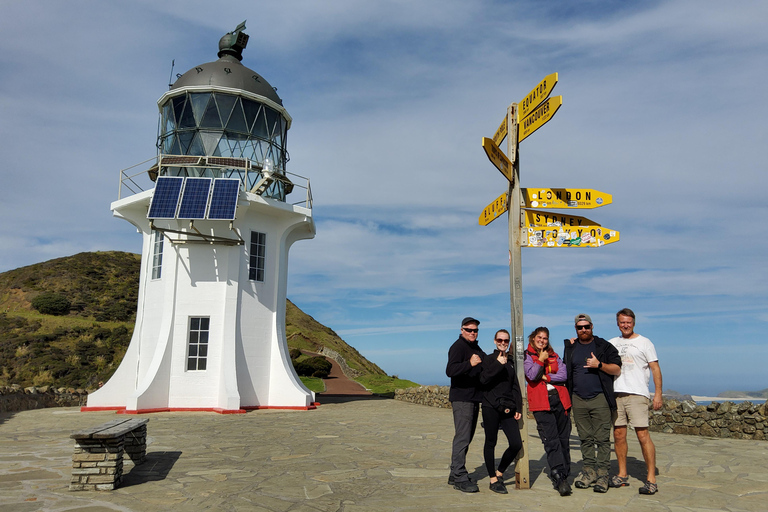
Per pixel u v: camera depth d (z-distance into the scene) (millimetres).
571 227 6496
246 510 5188
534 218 6496
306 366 38656
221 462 7727
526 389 6301
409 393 21125
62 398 18859
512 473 6988
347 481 6457
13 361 34000
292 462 7738
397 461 7832
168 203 14789
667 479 6555
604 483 5902
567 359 6434
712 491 5922
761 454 8320
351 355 61281
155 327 16609
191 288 16422
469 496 5715
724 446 9195
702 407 10859
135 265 57188
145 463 7645
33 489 5992
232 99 17688
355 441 9938
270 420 13609
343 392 28062
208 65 18375
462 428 6062
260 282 17484
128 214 17500
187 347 16188
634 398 6023
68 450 8742
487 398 5922
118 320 43812
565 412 6367
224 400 15422
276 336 17516
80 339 38719
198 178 15492
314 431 11422
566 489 5707
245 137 17766
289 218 18203
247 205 16141
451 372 5973
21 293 45344
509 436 5922
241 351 16578
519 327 6180
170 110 18016
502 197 6875
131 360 16812
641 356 6129
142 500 5555
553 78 5500
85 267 52531
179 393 15820
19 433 11000
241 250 16984
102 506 5297
